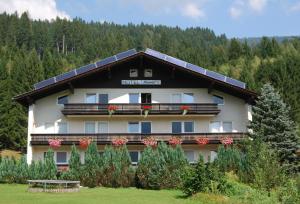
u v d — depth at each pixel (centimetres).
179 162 3097
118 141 4050
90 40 19475
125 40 17788
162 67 4288
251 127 3981
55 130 4200
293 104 7331
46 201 2195
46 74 10012
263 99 4050
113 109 4100
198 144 4156
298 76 8994
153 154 3136
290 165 3541
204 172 2486
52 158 3412
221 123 4275
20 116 7569
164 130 4259
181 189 2838
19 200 2247
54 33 19762
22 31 17962
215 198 2248
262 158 2725
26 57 12775
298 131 3975
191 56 13600
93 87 4231
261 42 15888
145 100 4278
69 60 14912
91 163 3259
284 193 2220
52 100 4234
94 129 4238
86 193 2662
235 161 3306
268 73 9112
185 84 4278
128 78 4259
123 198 2386
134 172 3212
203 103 4169
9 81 8525
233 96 4309
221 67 13775
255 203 2127
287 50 15538
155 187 3031
